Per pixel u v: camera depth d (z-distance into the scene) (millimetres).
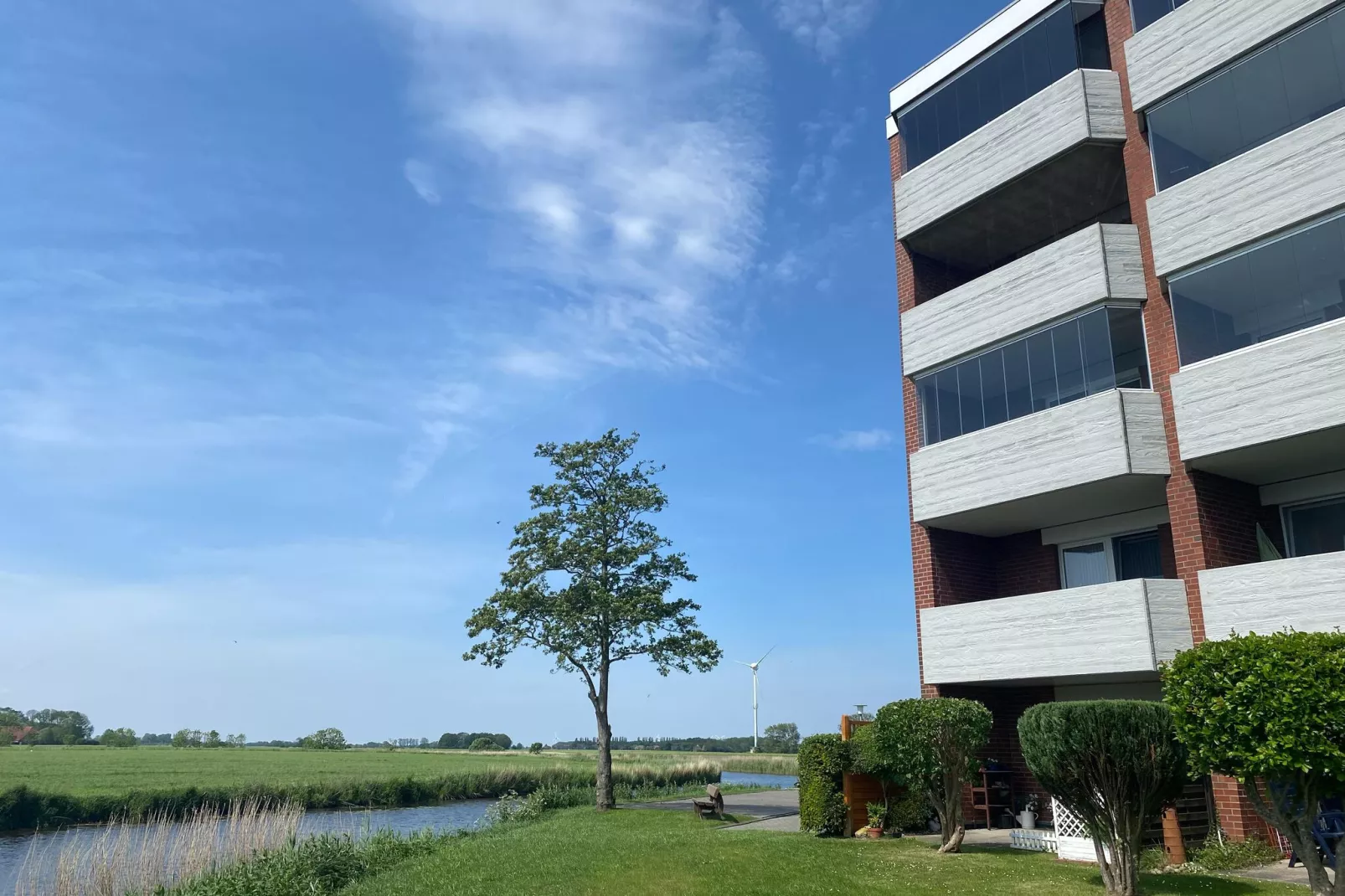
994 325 18078
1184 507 14680
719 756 74375
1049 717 10484
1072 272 16672
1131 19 17062
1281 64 14406
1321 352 13031
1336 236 13211
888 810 16781
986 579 20094
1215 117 15234
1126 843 10156
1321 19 13953
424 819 35406
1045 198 18953
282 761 66812
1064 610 15781
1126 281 16062
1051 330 17062
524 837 17484
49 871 22109
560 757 82250
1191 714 9273
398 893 12469
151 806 36062
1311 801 8727
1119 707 10125
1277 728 8406
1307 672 8406
